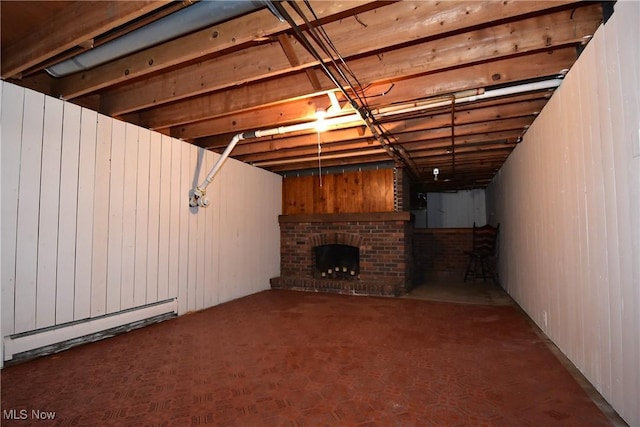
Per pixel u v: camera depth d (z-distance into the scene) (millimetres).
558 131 2898
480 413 1979
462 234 7395
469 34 2551
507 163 5336
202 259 4648
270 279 6289
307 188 6578
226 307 4711
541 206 3455
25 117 2770
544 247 3367
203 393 2221
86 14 2207
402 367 2627
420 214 8641
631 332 1789
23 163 2754
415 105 3279
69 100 3494
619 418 1908
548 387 2283
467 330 3584
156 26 2156
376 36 2365
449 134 4238
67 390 2256
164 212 4074
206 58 2994
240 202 5512
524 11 2031
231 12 1947
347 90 3090
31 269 2791
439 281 7023
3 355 2611
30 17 2404
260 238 6035
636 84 1678
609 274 2021
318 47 2521
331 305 4812
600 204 2121
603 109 2043
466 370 2566
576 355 2562
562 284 2861
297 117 3793
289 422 1894
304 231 6449
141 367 2639
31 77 3209
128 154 3643
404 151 4992
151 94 3355
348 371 2559
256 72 2801
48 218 2912
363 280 5910
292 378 2441
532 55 2795
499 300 5082
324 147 4984
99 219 3328
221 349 3041
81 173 3176
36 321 2812
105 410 2010
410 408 2035
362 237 5969
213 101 3625
